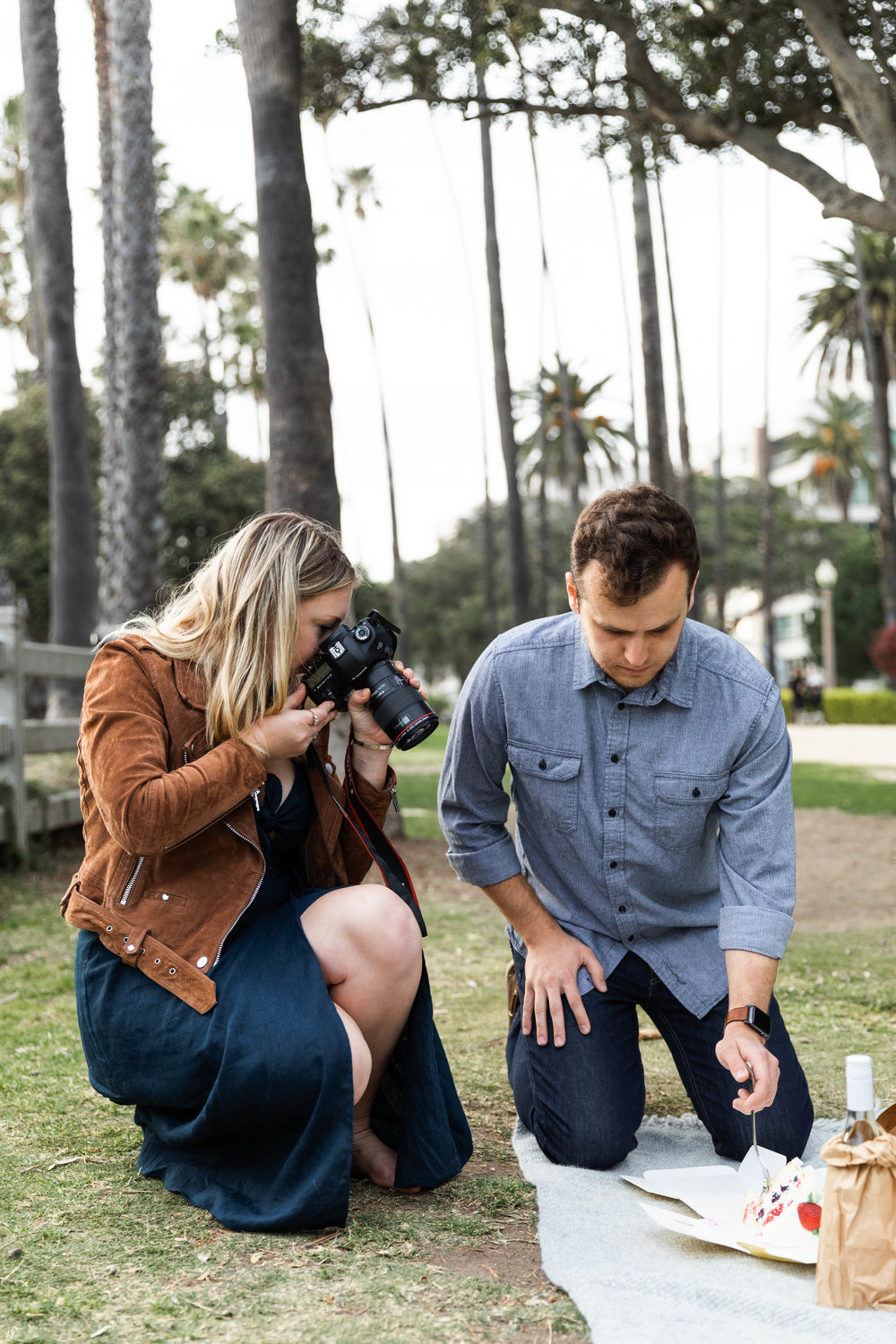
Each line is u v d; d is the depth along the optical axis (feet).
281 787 7.19
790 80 16.90
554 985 7.70
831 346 120.16
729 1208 6.54
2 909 17.22
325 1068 6.21
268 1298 5.48
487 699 7.83
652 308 51.19
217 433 69.62
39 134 39.73
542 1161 7.61
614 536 6.61
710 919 7.91
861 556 145.59
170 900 6.66
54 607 41.01
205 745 6.78
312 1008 6.40
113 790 6.37
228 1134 6.65
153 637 6.93
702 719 7.54
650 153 18.80
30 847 21.08
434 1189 7.07
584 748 7.70
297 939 6.75
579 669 7.66
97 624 41.37
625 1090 7.63
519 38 17.88
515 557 68.64
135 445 29.32
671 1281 5.63
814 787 37.60
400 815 23.22
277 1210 6.28
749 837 7.38
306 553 6.86
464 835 7.95
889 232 15.37
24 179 87.10
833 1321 5.27
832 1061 9.86
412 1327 5.22
